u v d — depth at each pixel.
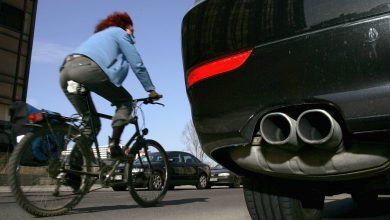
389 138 1.99
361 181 2.57
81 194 4.38
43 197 4.08
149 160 5.27
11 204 5.70
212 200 6.84
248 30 2.29
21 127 4.53
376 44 1.92
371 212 4.58
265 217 2.78
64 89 4.39
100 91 4.35
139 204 5.15
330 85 2.02
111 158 4.58
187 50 2.62
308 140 2.01
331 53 2.03
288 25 2.16
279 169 2.32
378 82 1.91
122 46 4.45
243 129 2.28
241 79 2.29
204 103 2.47
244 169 2.68
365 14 1.96
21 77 24.53
